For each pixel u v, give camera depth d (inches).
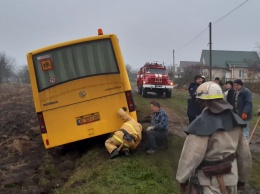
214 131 132.5
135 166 289.0
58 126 351.6
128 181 258.4
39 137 498.3
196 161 132.4
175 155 331.0
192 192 137.6
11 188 299.4
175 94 1237.1
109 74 353.7
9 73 2465.6
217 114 135.7
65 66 354.0
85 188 250.7
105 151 350.0
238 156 142.1
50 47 352.8
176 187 251.4
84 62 355.3
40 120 351.3
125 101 354.0
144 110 669.3
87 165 321.1
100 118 353.1
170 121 567.8
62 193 255.0
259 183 272.1
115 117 354.0
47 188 290.4
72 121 352.2
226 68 2375.7
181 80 1754.4
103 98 353.1
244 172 144.4
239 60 2500.0
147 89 1031.6
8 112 793.6
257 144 409.1
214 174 133.4
